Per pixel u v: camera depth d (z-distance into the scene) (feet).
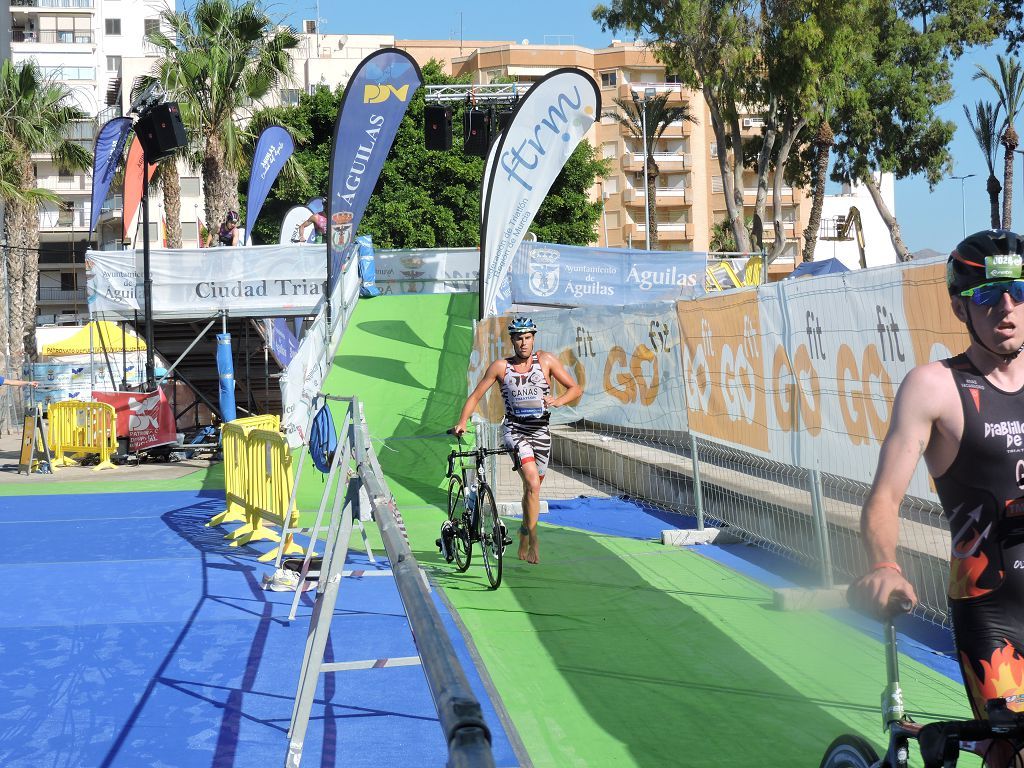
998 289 7.86
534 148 50.88
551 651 19.12
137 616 22.98
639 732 14.88
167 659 19.47
